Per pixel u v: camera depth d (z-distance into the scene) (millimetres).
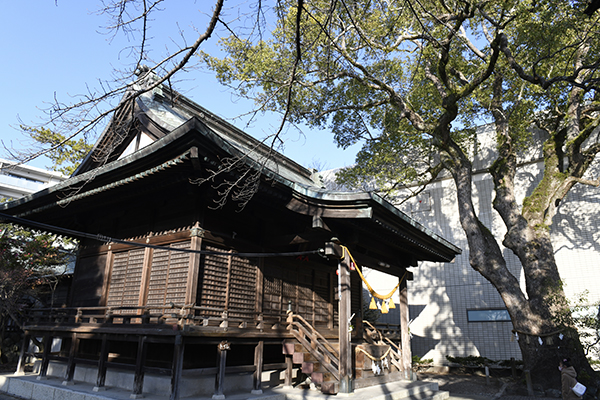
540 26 11000
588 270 15812
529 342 11180
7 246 15180
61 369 11469
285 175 13953
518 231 12141
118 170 8398
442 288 19406
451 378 15359
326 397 8453
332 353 9914
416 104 15844
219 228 9547
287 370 9859
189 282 8516
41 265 16172
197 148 7160
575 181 12711
